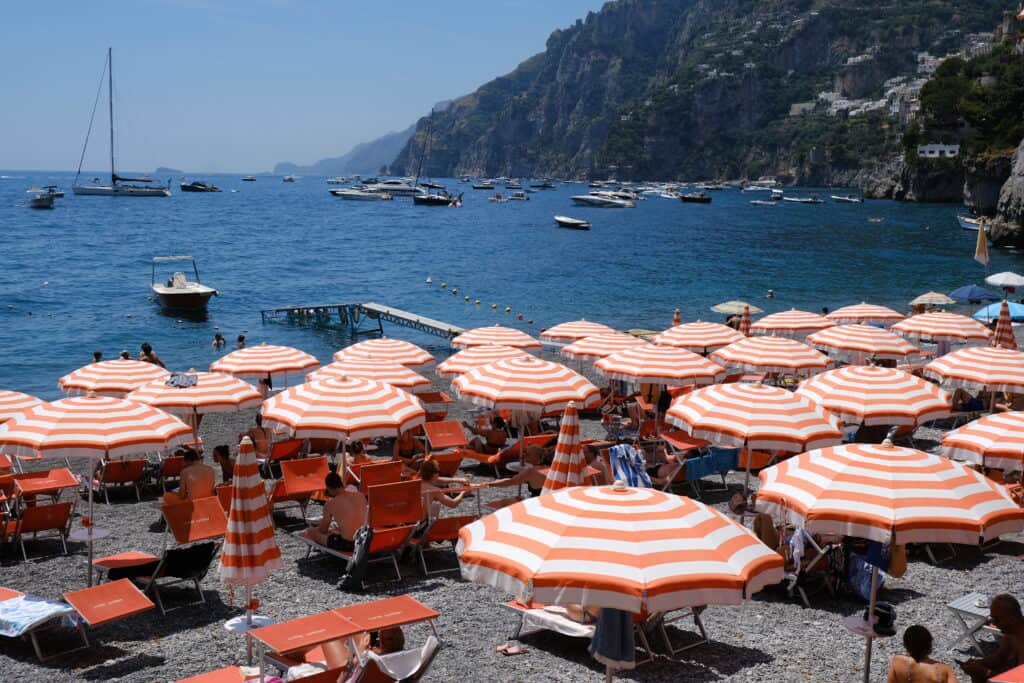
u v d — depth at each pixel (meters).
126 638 8.58
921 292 47.28
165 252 66.56
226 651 8.27
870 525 6.86
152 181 175.88
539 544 5.69
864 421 12.78
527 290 47.81
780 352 17.44
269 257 64.81
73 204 136.00
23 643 8.45
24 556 10.76
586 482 9.64
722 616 9.10
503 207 157.38
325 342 32.72
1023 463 10.45
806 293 47.00
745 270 58.22
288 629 6.77
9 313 37.88
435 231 96.00
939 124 163.38
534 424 16.58
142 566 9.31
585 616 8.31
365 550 9.70
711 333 20.81
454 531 10.55
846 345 19.47
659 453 15.11
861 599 9.58
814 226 105.44
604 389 19.80
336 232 92.75
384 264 61.00
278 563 7.82
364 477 11.95
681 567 5.45
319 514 12.66
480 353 17.56
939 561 10.81
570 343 20.92
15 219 101.25
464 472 14.91
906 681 6.24
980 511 6.87
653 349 16.31
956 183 157.75
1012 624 7.01
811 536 9.58
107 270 53.97
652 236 90.62
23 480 12.16
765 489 7.66
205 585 9.96
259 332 34.66
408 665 6.79
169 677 7.73
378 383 12.74
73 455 9.53
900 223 109.06
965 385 15.83
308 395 12.27
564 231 97.81
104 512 12.84
